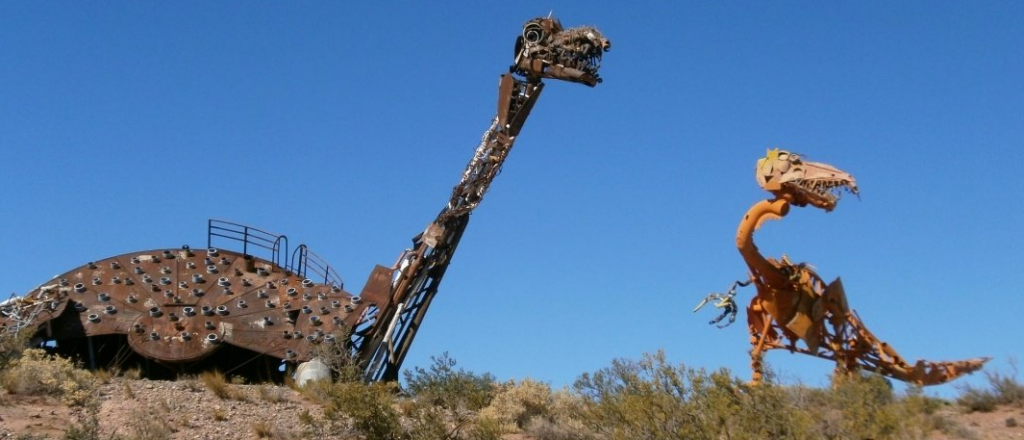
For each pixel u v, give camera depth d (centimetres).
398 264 3089
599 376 2070
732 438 1738
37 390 2208
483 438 2072
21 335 2462
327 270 3177
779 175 2455
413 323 3073
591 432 2111
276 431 2089
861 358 2531
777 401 1786
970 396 2305
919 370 2545
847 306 2528
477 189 3133
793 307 2475
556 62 3017
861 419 1786
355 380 2438
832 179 2391
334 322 2944
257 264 3081
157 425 2050
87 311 2836
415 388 2442
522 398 2333
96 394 2236
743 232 2475
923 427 1906
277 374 2916
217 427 2102
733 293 2478
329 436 2078
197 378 2658
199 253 3053
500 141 3097
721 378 1820
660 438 1808
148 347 2772
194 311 2866
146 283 2927
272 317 2925
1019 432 2028
